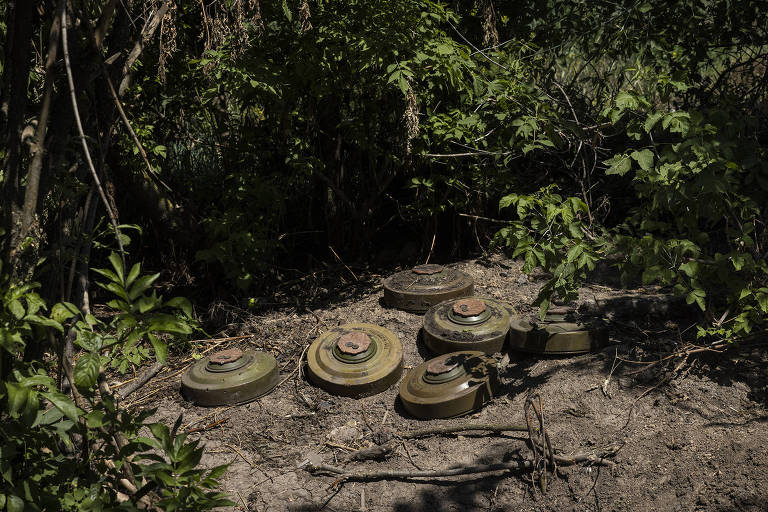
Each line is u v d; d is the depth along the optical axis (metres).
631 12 5.21
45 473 2.06
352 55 4.62
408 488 3.15
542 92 4.56
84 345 1.93
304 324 4.76
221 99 5.50
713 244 4.69
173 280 5.73
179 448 1.97
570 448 3.17
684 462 2.93
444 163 5.21
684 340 3.76
